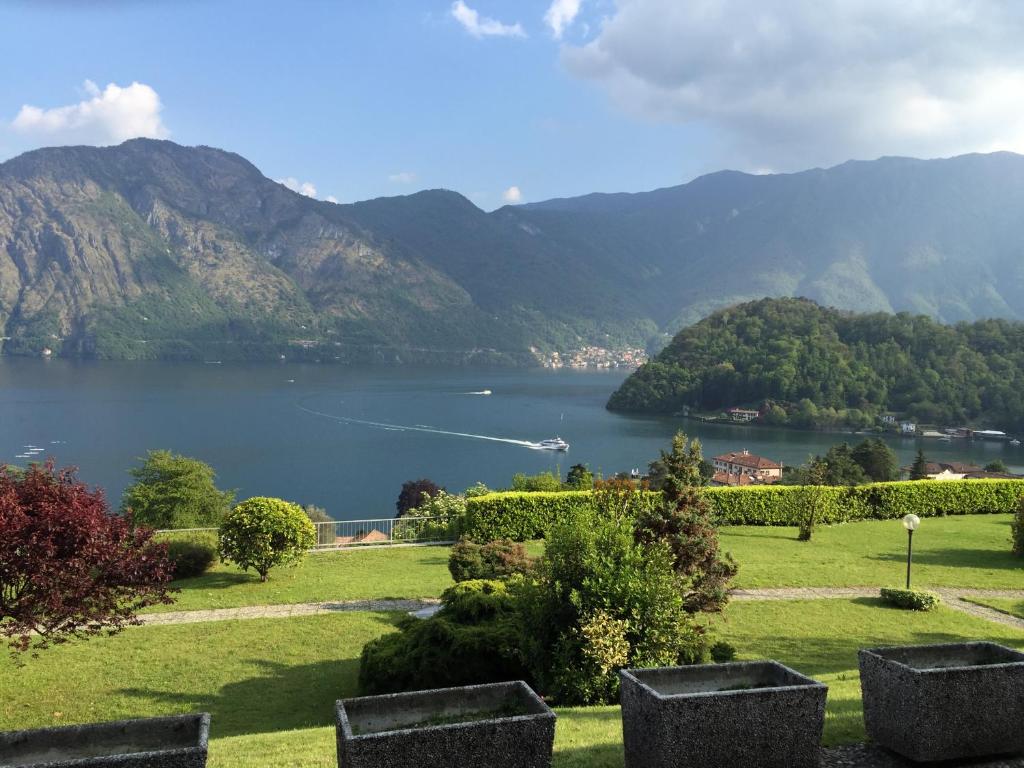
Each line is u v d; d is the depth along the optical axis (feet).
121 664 48.21
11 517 31.91
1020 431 498.28
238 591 69.00
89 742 16.84
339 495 326.03
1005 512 124.26
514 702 19.31
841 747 21.11
